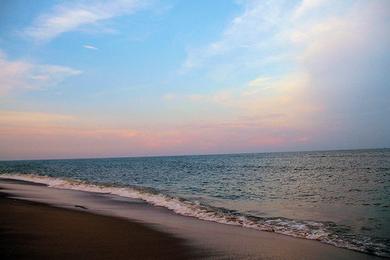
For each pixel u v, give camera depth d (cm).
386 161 5909
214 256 769
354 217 1277
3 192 1978
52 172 4744
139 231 989
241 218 1264
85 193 2019
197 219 1246
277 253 808
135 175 4156
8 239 815
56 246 777
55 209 1324
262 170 4784
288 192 2150
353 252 833
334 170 4219
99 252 748
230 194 2095
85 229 974
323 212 1399
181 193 2155
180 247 831
